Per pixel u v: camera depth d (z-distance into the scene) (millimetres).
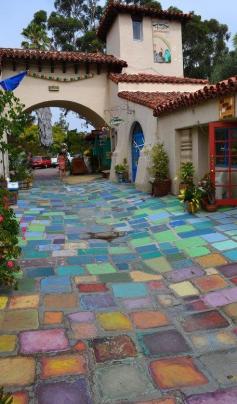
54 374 3461
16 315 4547
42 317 4496
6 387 3295
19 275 5789
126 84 16344
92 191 14102
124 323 4340
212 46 32188
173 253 6598
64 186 16297
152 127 12672
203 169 10523
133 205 10719
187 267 5934
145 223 8711
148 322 4355
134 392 3213
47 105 18312
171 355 3711
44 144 37031
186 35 31328
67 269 6047
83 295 5078
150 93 15242
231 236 7055
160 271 5902
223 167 9266
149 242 7332
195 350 3783
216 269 5727
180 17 18703
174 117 11109
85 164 22234
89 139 23234
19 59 16406
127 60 18109
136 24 18266
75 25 34062
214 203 8898
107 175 18125
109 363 3611
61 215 10172
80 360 3662
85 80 17656
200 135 10422
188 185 9469
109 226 8805
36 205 11656
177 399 3109
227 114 8391
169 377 3385
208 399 3090
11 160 15727
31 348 3865
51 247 7242
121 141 16203
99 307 4738
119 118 15867
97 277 5707
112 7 17531
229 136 8992
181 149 11180
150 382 3328
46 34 32125
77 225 9055
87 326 4285
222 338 3973
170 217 8875
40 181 18625
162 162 11539
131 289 5258
